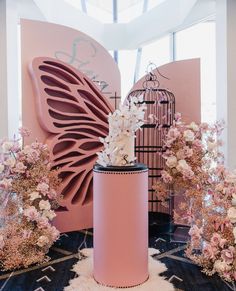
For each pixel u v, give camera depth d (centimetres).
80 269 254
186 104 375
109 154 239
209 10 443
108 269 227
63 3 573
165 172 314
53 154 334
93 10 686
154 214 383
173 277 239
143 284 229
